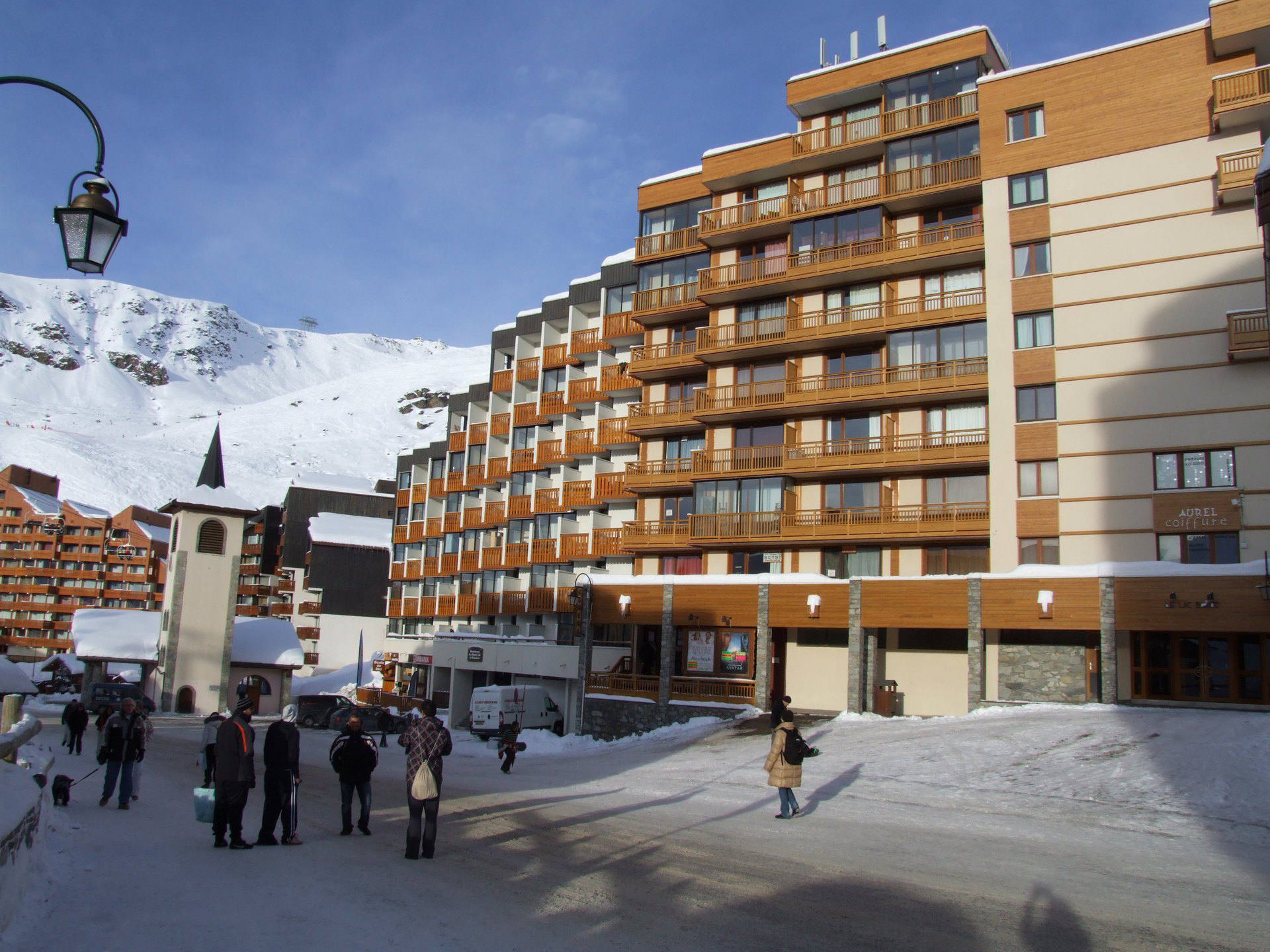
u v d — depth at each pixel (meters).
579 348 61.19
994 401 40.31
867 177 46.97
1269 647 33.50
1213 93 37.44
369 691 76.12
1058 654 36.97
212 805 17.08
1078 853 16.62
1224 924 11.62
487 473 70.00
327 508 108.31
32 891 11.06
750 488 46.94
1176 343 37.03
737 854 15.20
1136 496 37.00
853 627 39.66
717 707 42.25
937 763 26.33
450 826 17.45
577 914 11.09
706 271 50.09
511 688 46.38
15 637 133.00
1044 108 41.03
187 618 70.06
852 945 10.12
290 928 10.27
